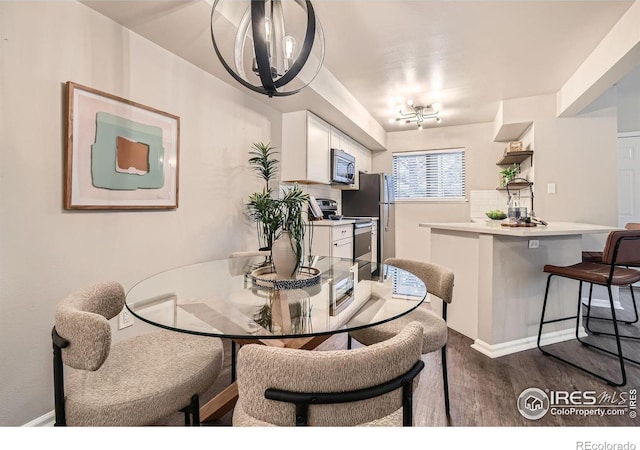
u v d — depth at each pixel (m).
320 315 1.11
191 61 2.28
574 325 2.54
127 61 1.86
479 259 2.34
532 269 2.36
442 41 2.51
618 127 4.21
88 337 0.82
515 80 3.28
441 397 1.73
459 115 4.50
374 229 4.73
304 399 0.62
